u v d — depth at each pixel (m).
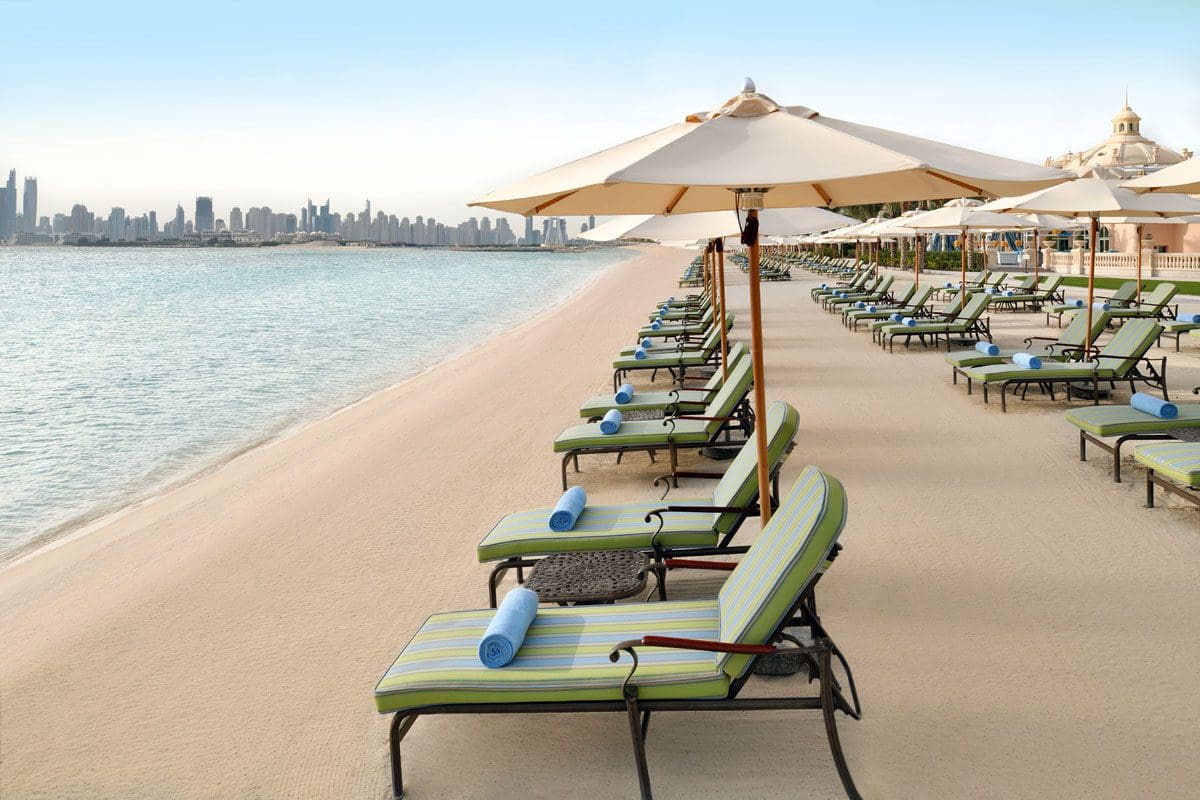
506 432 10.29
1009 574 4.97
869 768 3.23
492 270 87.38
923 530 5.78
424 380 15.27
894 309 18.45
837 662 4.04
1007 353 10.41
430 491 7.85
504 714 3.73
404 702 3.20
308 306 36.78
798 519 3.31
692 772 3.26
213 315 32.06
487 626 3.66
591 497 7.14
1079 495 6.37
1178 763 3.17
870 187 4.71
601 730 3.62
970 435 8.38
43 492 9.09
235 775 3.51
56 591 6.06
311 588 5.63
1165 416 6.70
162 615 5.37
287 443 10.62
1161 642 4.08
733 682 3.13
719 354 12.24
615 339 20.11
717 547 4.80
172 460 10.32
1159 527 5.62
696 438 7.03
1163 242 36.34
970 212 15.71
